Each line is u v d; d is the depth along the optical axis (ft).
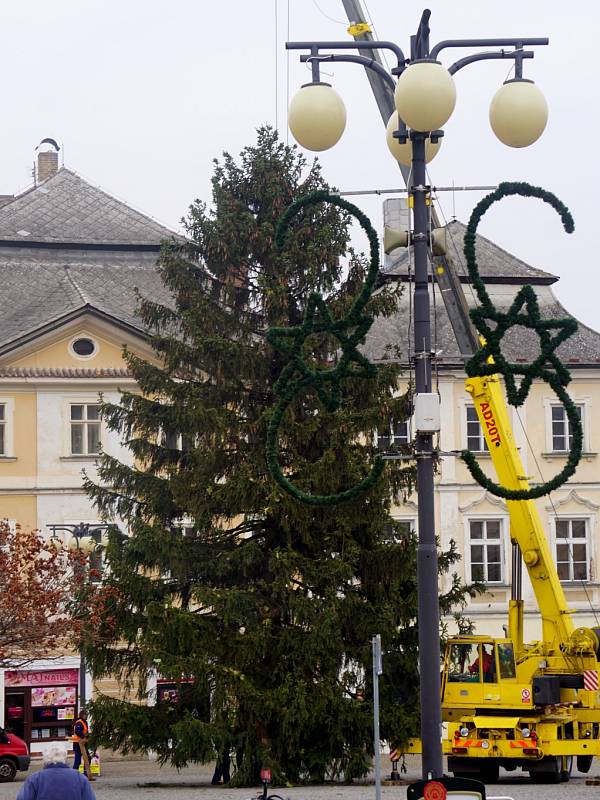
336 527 109.70
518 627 106.73
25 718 150.30
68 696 151.64
